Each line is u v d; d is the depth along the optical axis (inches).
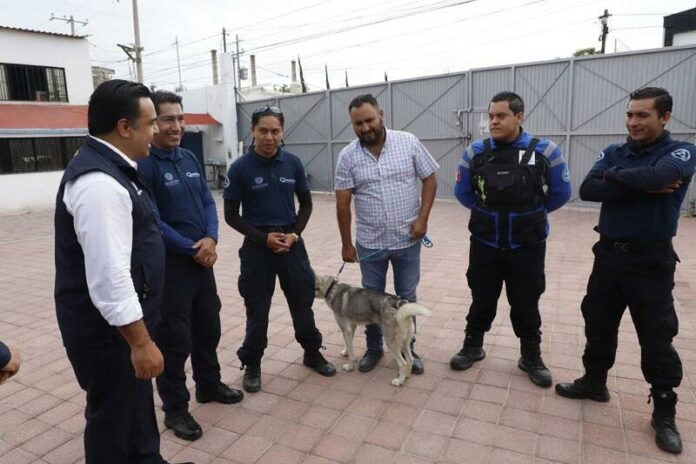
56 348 173.2
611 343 119.9
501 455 106.0
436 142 532.4
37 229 452.8
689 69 386.9
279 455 109.6
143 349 76.8
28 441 118.0
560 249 296.4
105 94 78.1
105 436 85.0
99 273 72.3
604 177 108.2
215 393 131.6
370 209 141.3
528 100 465.4
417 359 145.7
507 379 138.6
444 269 259.6
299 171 138.9
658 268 105.8
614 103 423.2
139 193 82.3
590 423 116.0
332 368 145.6
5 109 560.4
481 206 134.6
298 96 647.8
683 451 104.6
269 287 135.9
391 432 116.3
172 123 111.0
